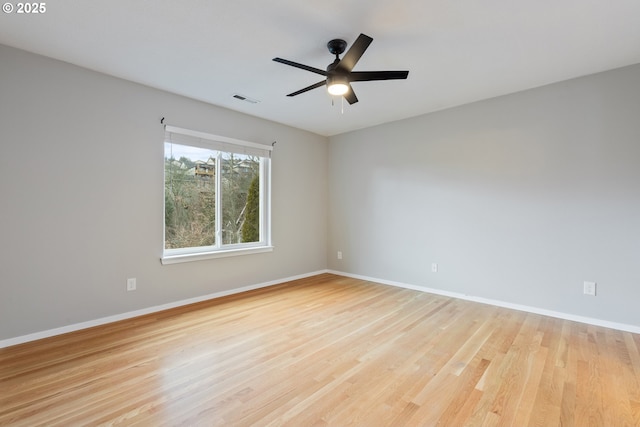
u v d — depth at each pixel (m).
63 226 2.72
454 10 2.00
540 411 1.70
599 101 2.92
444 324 2.96
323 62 2.75
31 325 2.57
